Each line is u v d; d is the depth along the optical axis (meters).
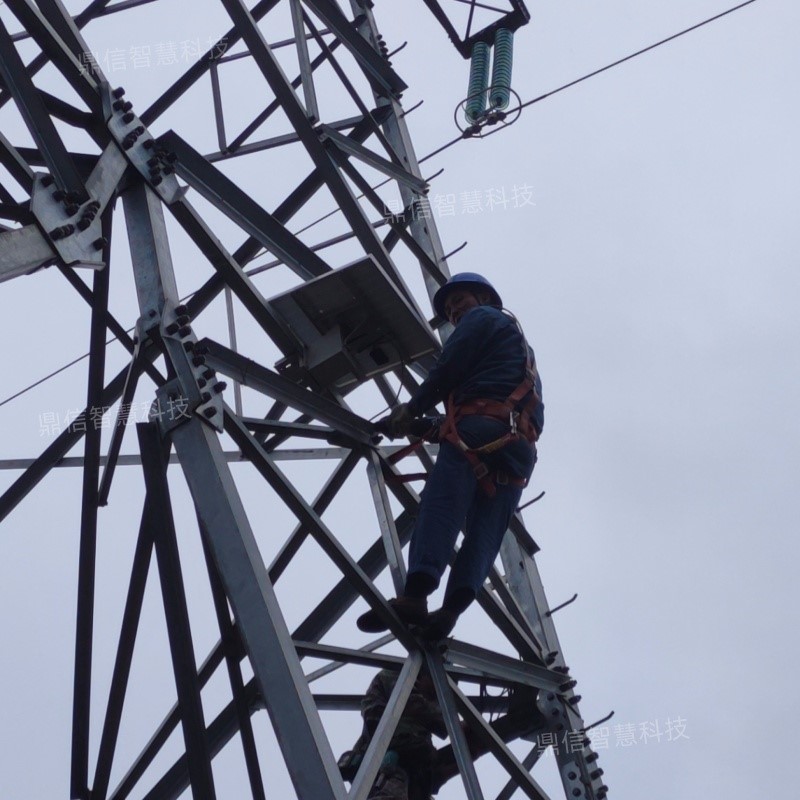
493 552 7.65
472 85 12.63
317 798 5.46
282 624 5.93
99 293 7.38
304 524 6.98
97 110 7.02
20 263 5.91
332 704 8.94
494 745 7.61
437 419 8.18
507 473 7.67
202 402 6.56
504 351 7.84
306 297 8.29
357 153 11.07
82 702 7.70
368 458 8.30
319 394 8.58
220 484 6.28
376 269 8.09
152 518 6.66
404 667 7.16
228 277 7.94
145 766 8.44
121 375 9.62
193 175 8.45
